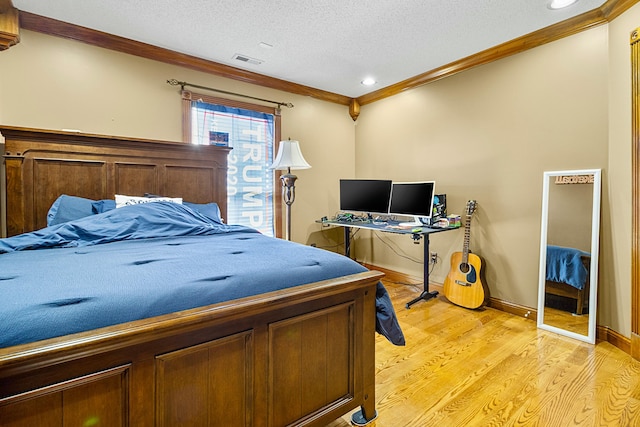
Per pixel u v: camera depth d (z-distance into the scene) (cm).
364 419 146
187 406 98
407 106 364
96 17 231
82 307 85
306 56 295
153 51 277
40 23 232
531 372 186
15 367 70
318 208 402
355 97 417
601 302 226
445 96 325
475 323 258
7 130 211
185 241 190
